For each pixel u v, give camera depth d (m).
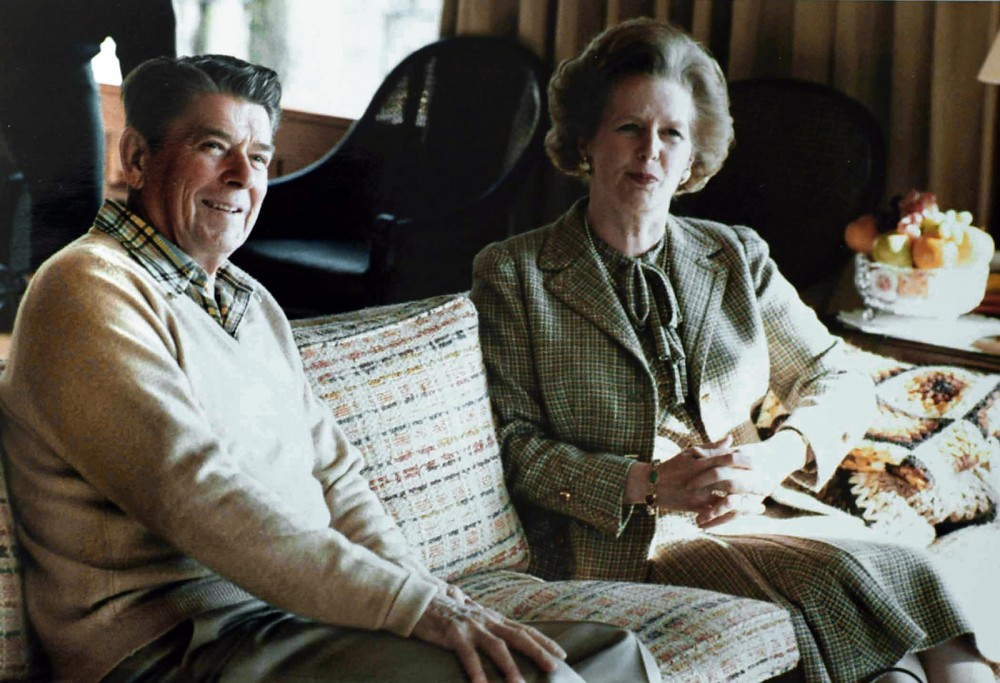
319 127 3.24
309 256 2.69
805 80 3.13
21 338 1.23
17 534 1.29
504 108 3.15
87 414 1.19
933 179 3.09
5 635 1.26
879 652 1.64
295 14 3.33
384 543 1.45
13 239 2.30
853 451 2.00
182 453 1.20
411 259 2.78
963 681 1.71
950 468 1.99
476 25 3.57
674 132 1.77
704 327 1.81
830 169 2.94
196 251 1.36
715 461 1.66
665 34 1.78
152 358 1.22
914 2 3.08
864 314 2.51
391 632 1.23
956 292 2.47
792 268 2.97
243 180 1.36
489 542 1.68
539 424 1.80
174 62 1.35
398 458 1.60
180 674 1.23
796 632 1.62
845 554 1.67
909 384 2.10
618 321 1.77
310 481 1.42
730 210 3.03
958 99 3.04
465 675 1.18
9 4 2.23
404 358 1.64
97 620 1.25
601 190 1.80
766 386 1.89
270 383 1.40
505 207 3.00
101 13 2.30
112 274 1.26
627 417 1.76
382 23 3.45
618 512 1.69
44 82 2.30
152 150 1.34
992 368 2.21
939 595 1.71
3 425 1.28
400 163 2.99
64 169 2.34
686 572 1.74
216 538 1.20
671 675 1.38
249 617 1.30
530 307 1.79
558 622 1.32
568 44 3.47
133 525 1.25
